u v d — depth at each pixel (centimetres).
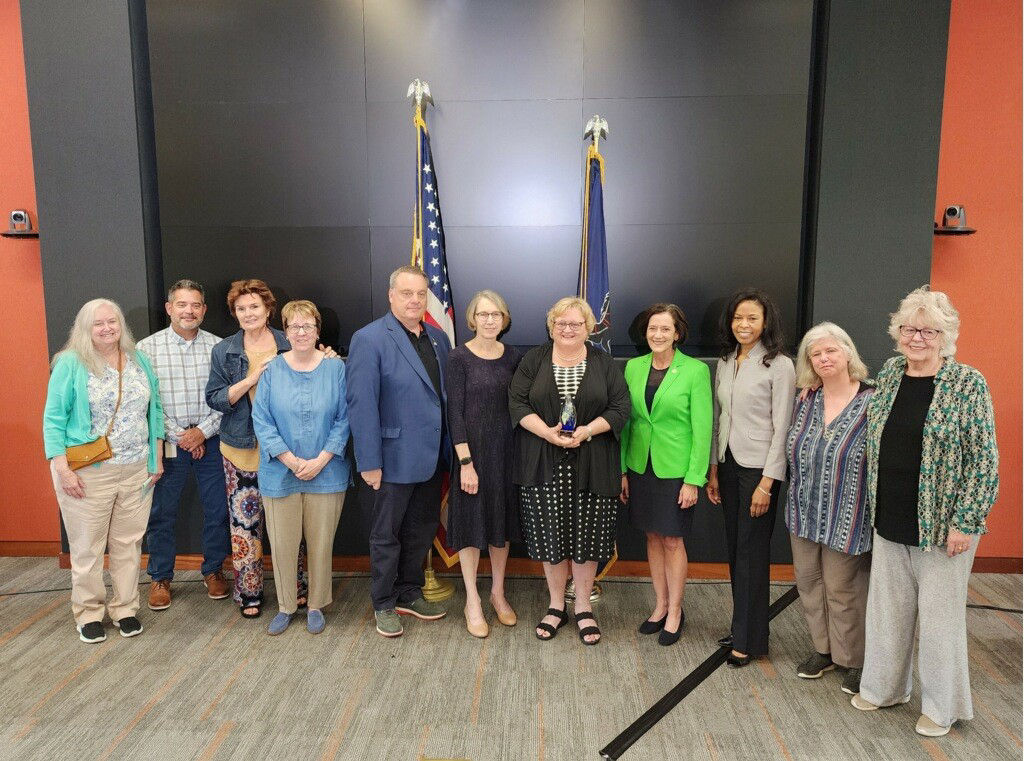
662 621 317
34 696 265
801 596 277
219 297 385
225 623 326
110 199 370
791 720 250
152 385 319
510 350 311
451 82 371
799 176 366
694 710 256
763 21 358
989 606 347
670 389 287
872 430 239
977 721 249
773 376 271
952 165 376
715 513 375
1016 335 384
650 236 376
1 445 413
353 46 371
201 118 374
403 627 321
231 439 319
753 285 374
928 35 343
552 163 375
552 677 278
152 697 264
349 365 296
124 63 362
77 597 309
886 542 241
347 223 381
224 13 369
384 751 233
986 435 217
